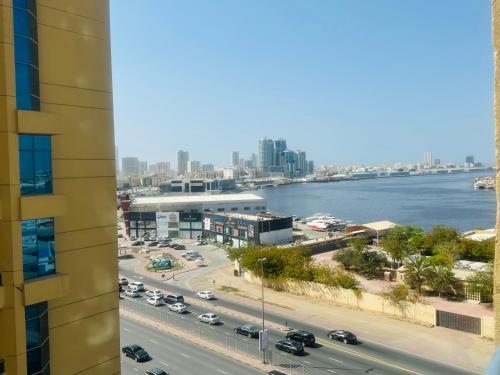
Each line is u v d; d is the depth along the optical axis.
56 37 20.42
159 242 129.00
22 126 18.14
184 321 61.09
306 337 50.34
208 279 87.31
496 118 4.96
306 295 72.25
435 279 66.25
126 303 71.50
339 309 64.56
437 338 51.91
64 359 20.36
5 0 17.81
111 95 22.73
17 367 17.86
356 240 89.62
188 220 136.88
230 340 53.00
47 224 19.55
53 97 20.22
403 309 59.56
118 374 22.80
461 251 83.88
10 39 17.97
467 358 46.03
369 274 81.38
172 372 44.00
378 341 51.72
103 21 22.48
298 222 181.25
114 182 22.84
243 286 80.56
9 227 17.88
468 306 61.19
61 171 20.39
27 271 18.80
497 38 4.98
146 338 54.16
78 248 21.00
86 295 21.31
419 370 43.41
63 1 20.72
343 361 46.03
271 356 47.16
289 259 76.94
